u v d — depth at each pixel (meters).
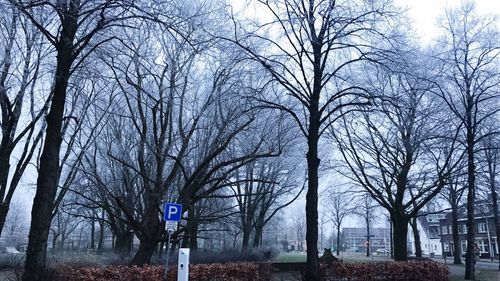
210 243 39.41
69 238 64.69
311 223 14.57
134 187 24.44
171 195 21.70
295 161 30.16
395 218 22.75
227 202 30.33
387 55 15.74
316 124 15.40
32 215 11.15
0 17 13.21
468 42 20.89
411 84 20.05
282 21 15.93
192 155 20.92
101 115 23.17
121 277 12.76
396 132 22.20
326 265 16.56
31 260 10.91
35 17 12.89
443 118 21.70
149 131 20.52
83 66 14.72
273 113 22.36
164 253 28.27
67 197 28.88
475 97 21.28
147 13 11.03
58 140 11.70
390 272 17.06
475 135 21.25
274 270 19.55
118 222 30.50
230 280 15.16
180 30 12.47
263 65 15.64
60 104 11.82
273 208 40.53
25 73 15.79
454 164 22.09
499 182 29.09
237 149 24.11
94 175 19.86
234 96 17.62
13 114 15.91
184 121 20.23
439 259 61.91
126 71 15.73
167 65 15.92
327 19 15.41
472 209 21.22
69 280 12.16
